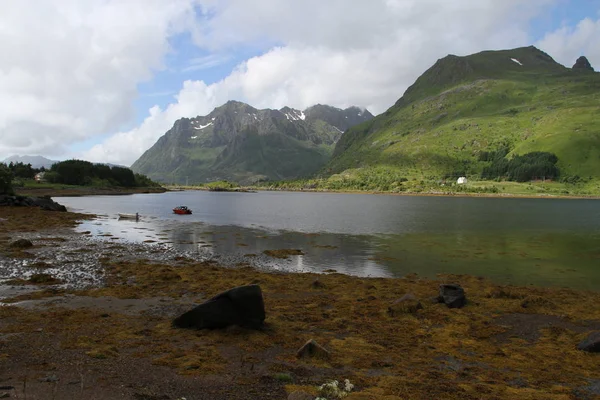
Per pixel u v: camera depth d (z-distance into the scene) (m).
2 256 35.88
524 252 47.22
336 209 132.50
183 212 101.62
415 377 13.64
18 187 191.25
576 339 18.62
